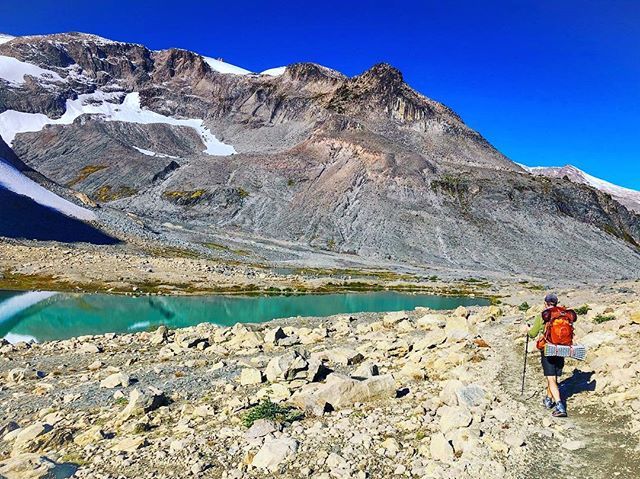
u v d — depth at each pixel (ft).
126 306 192.03
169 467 32.86
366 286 309.42
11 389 63.93
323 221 647.97
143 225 504.84
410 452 31.73
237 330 95.86
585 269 530.27
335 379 44.98
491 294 291.17
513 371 48.93
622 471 27.30
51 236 346.54
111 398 55.36
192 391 54.75
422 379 49.44
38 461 34.86
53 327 145.59
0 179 419.74
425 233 608.60
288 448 32.68
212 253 424.87
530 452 30.42
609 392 38.68
